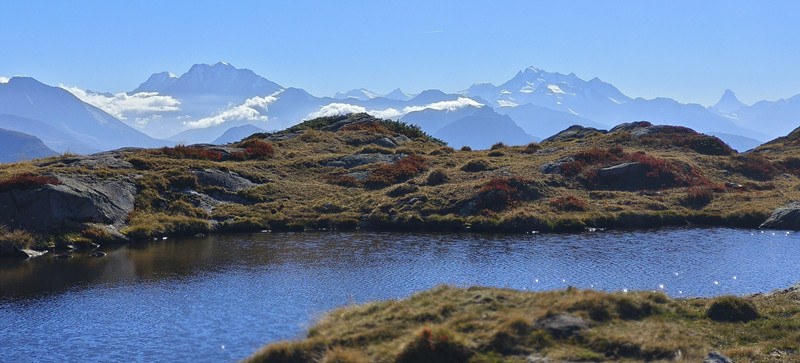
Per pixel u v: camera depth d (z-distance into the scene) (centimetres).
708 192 5791
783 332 1861
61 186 4594
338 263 3675
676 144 7744
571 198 5497
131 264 3706
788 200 5506
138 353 2212
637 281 3106
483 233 4816
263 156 7094
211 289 3080
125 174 5403
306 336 1938
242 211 5325
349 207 5559
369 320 1894
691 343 1702
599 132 9350
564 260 3678
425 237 4638
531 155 7306
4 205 4306
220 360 2122
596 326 1769
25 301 2903
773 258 3672
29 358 2186
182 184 5569
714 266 3453
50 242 4188
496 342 1628
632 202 5541
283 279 3272
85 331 2467
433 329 1667
